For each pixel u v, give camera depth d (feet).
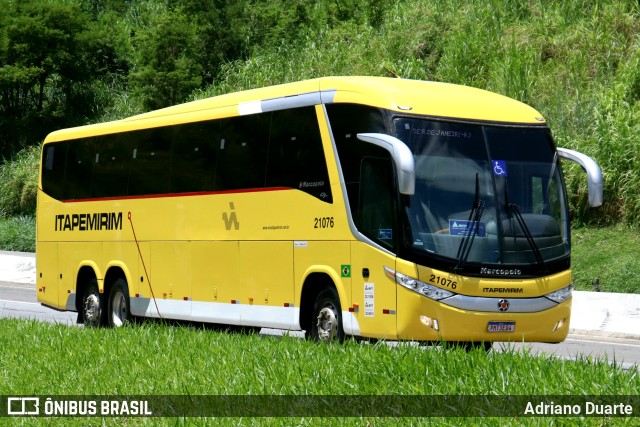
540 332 52.21
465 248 50.96
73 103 178.60
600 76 117.80
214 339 53.42
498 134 53.67
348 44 150.61
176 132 69.31
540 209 53.26
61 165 81.56
